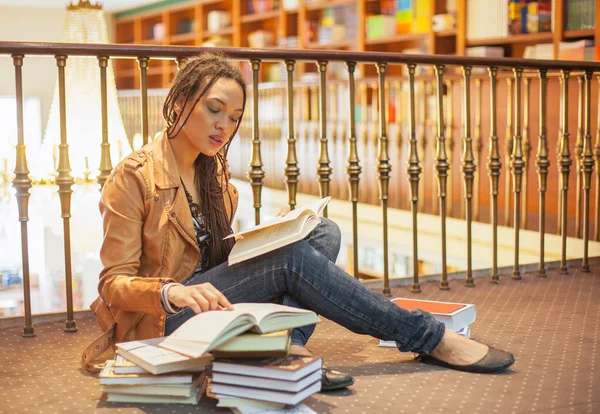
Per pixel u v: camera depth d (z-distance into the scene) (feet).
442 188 11.60
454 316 8.09
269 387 6.03
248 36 38.63
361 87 24.52
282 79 35.32
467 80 11.87
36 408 6.46
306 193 26.50
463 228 19.01
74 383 7.13
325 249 7.73
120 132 15.34
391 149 23.85
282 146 27.45
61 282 13.51
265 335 6.07
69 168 9.20
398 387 6.93
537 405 6.50
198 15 41.16
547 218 18.63
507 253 17.76
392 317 7.27
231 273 7.10
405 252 21.04
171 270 7.18
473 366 7.32
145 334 7.13
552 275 12.60
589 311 10.00
